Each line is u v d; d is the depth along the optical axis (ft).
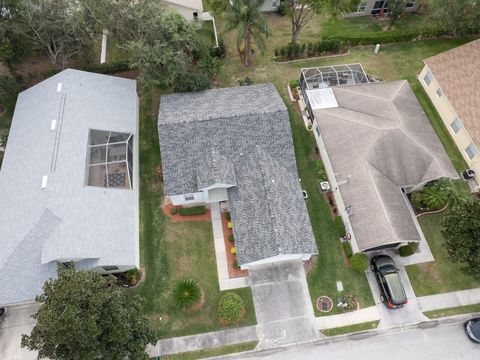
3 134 123.03
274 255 93.97
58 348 72.74
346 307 97.86
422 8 166.30
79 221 95.09
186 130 108.88
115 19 121.19
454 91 123.65
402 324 96.89
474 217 89.20
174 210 111.65
